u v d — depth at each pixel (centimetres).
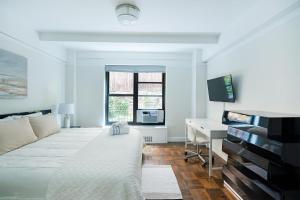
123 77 534
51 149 233
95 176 166
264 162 182
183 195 244
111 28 345
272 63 244
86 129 375
